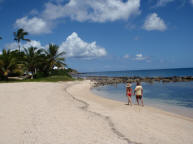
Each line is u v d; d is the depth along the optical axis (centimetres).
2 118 732
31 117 754
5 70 3500
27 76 4212
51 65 4456
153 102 1438
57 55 4547
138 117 837
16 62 3697
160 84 3434
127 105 1212
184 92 2073
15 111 857
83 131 604
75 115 820
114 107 1115
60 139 527
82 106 1072
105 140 535
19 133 568
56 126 646
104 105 1184
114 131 621
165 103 1389
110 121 742
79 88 2592
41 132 580
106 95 1950
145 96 1825
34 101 1151
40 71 4422
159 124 734
